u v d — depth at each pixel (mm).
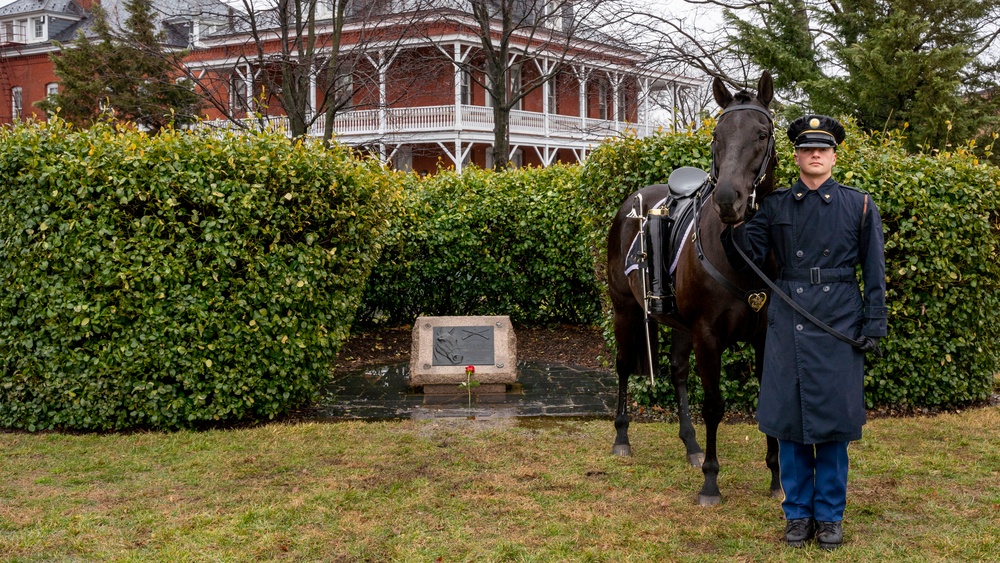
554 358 10219
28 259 6539
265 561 4055
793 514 4137
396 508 4777
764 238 4055
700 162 7066
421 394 8266
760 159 3971
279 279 6824
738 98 4105
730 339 4508
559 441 6254
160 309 6539
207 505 4867
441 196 11938
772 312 4047
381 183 7773
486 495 4996
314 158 7070
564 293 11781
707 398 4609
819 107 16094
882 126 15703
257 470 5562
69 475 5500
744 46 17828
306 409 7586
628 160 7316
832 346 3885
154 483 5301
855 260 3973
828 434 3881
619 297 5844
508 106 17938
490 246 11734
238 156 6773
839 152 7023
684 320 4801
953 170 6887
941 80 14445
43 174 6426
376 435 6488
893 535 4242
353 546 4223
